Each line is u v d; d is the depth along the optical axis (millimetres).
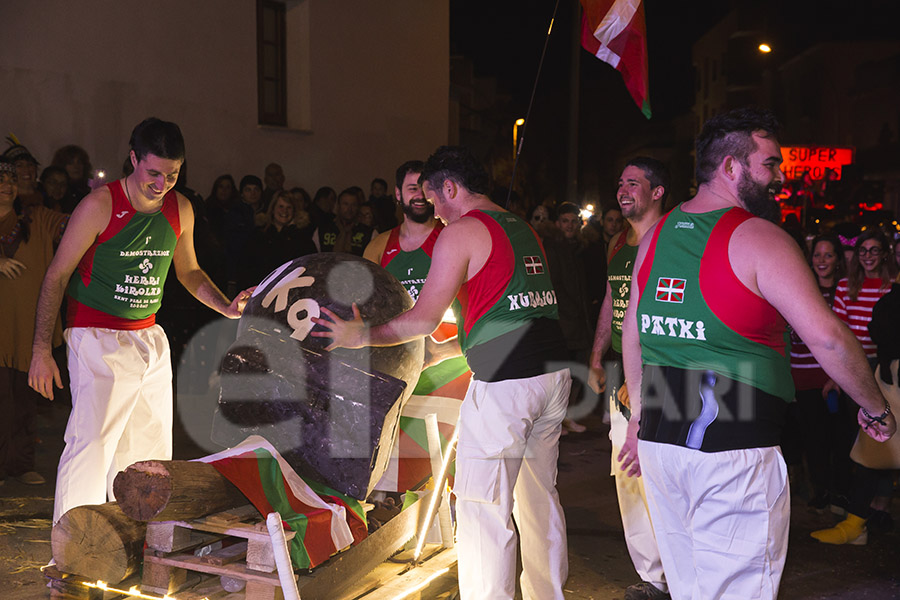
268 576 3084
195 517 3207
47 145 8805
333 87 12320
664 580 3996
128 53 9539
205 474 3154
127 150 9578
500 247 3295
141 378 3912
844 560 4684
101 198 3732
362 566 3410
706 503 2529
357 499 3340
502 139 28328
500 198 7133
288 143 11625
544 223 8234
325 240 9422
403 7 13508
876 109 35000
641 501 3980
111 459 3881
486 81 28984
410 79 13742
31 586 3977
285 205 8531
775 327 2502
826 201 18391
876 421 2533
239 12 10836
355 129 12734
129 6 9508
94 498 3787
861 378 2398
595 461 6781
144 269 3865
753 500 2479
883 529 5180
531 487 3553
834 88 37781
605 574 4430
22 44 8547
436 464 3959
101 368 3777
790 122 41031
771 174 2588
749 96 42781
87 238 3719
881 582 4375
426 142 14156
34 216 5656
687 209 2652
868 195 17859
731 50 42625
